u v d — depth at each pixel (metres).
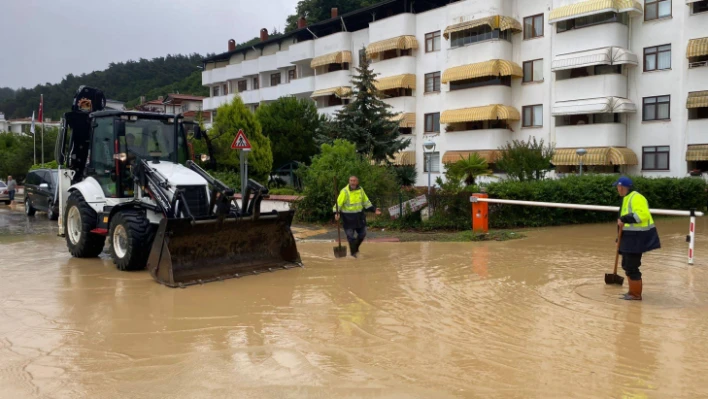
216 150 12.49
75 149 12.41
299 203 18.05
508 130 30.25
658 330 6.17
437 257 11.34
